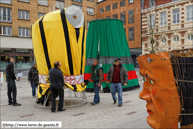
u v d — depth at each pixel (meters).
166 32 25.72
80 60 6.66
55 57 6.26
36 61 6.73
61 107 6.08
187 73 3.01
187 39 24.16
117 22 10.73
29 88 12.55
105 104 6.95
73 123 4.75
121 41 10.70
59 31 6.21
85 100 7.92
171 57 2.93
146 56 3.14
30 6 30.75
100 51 10.28
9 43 29.25
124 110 5.94
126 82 6.50
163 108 2.96
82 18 6.58
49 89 6.42
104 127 4.38
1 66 28.28
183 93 2.95
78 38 6.53
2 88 12.73
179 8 24.83
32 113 5.91
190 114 3.03
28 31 31.09
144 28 28.44
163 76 2.94
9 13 29.25
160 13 26.67
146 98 3.24
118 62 6.68
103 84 9.96
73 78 6.47
